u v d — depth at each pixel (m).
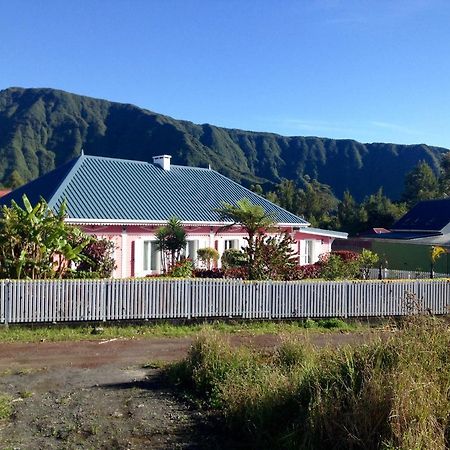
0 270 15.70
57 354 11.99
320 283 16.42
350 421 5.72
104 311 14.93
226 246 25.92
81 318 14.76
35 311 14.42
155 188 26.75
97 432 7.12
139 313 15.19
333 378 6.75
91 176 25.66
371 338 7.75
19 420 7.54
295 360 9.05
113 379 9.90
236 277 18.81
